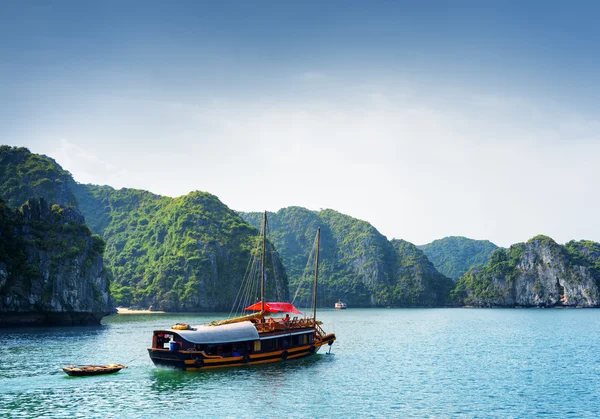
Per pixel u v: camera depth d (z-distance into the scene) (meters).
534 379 61.38
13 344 88.12
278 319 71.81
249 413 44.16
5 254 126.25
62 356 72.75
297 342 70.88
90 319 143.75
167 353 57.66
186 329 59.44
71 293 137.88
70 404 45.62
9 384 53.03
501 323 179.38
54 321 136.00
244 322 64.00
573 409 47.53
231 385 53.84
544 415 45.53
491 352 87.44
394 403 48.69
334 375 61.31
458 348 93.38
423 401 49.69
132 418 42.12
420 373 64.56
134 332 115.50
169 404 46.22
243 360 62.38
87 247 149.88
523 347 95.75
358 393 52.25
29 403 45.81
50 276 135.62
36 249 136.25
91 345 86.88
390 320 199.50
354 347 93.19
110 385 52.97
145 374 58.19
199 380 55.66
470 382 59.19
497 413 46.00
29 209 144.00
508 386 57.19
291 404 47.34
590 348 94.38
